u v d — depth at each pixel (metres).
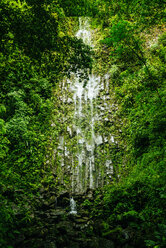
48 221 4.65
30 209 4.76
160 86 6.54
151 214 3.58
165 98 5.66
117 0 5.82
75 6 4.60
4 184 4.84
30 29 4.09
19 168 6.30
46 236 3.43
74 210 5.93
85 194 6.76
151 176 4.33
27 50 4.53
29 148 6.88
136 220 3.61
